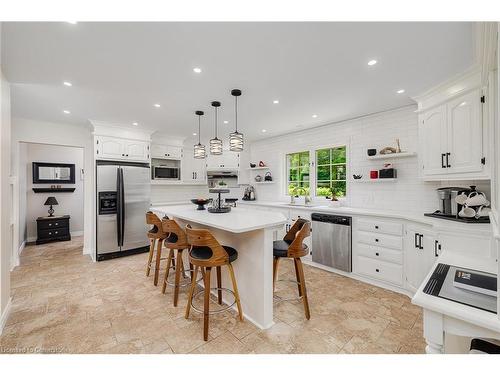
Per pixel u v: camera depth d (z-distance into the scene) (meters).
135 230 4.30
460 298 0.94
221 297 2.45
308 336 1.93
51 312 2.28
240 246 2.30
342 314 2.27
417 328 2.04
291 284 2.98
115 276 3.23
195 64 2.08
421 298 0.94
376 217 2.97
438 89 2.50
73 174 5.84
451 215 2.52
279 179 5.12
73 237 5.71
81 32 1.62
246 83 2.47
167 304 2.44
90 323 2.10
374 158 3.37
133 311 2.30
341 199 4.01
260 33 1.66
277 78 2.36
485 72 1.75
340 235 3.31
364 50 1.87
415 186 3.13
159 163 5.05
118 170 4.10
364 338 1.91
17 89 2.55
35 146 5.36
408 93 2.72
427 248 2.39
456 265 1.28
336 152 4.13
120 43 1.76
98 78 2.32
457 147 2.30
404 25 1.56
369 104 3.12
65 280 3.08
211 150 3.15
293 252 2.17
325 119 3.83
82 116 3.63
